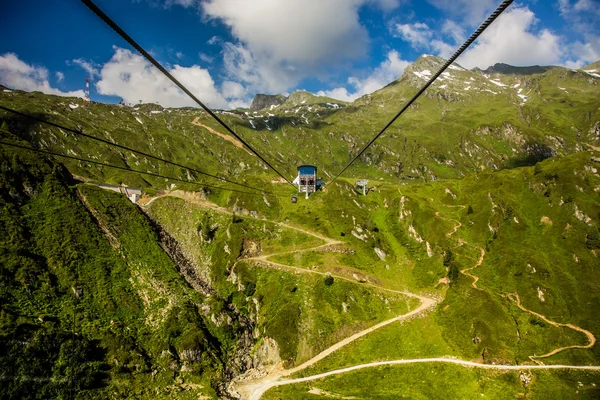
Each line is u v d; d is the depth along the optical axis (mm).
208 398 94125
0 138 137625
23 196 126125
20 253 107500
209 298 130500
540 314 136000
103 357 95125
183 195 195125
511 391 104312
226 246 162000
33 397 78250
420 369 112812
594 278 144625
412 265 165500
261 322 131375
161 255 143125
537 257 155500
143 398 89375
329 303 133750
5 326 84875
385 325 130125
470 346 121188
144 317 113000
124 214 150000
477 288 144125
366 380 108312
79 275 113625
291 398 98625
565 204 175625
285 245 162875
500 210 184375
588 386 105250
